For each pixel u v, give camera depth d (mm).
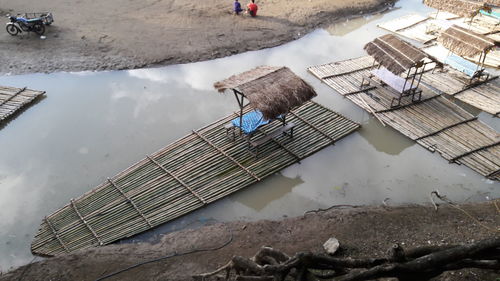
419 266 6613
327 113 16156
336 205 12570
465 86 18078
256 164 13734
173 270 10023
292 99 13391
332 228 11352
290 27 22844
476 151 14414
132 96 16984
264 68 14391
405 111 16438
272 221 11805
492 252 6930
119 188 12727
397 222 11492
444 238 10820
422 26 23656
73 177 13250
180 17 22750
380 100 17078
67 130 15117
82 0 23844
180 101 16812
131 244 11031
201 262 10273
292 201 12680
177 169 13453
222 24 22391
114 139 14773
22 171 13406
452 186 13219
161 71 18609
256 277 7230
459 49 17672
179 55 19594
